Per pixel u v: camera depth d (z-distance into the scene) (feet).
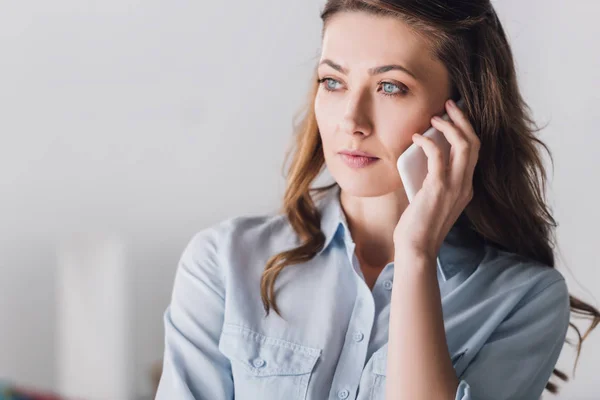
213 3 9.55
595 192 8.38
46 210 9.67
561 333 4.74
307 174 4.84
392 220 4.65
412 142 4.31
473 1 4.43
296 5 9.52
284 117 9.64
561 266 8.45
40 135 9.61
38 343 9.71
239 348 4.40
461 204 4.31
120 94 9.68
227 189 9.79
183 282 4.66
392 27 4.16
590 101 8.37
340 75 4.23
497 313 4.57
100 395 9.74
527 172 4.87
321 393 4.34
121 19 9.57
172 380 4.36
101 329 9.70
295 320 4.48
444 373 4.06
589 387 8.44
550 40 8.44
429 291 4.15
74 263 9.71
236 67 9.64
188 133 9.75
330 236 4.68
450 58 4.33
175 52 9.64
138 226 9.78
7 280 9.58
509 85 4.75
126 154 9.74
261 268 4.66
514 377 4.49
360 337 4.42
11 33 9.46
